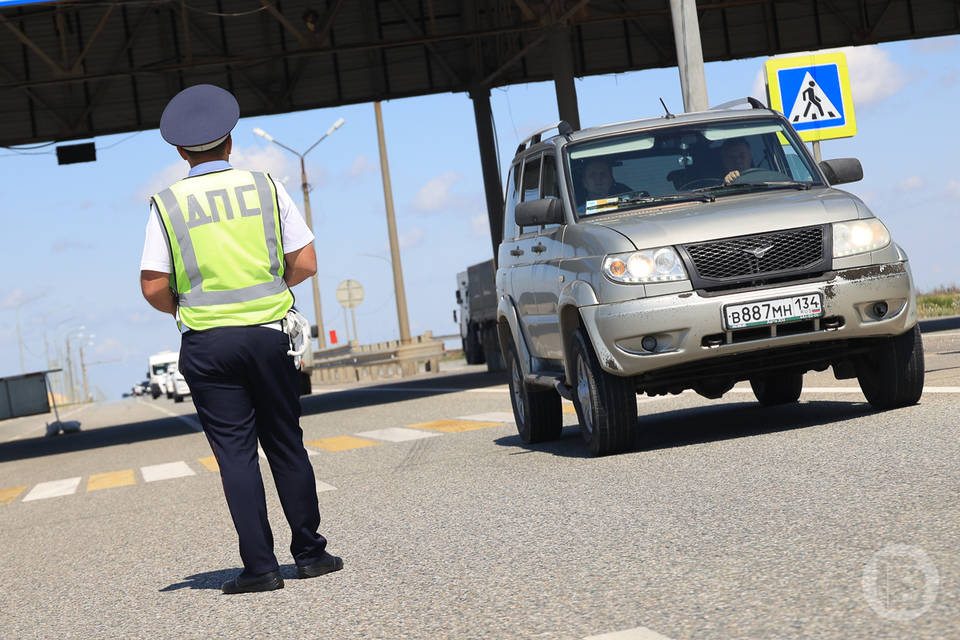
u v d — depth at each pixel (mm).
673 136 10391
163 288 5941
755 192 9914
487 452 11664
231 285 5906
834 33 37750
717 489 7113
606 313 8984
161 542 8547
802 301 8812
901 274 9086
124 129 35375
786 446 8492
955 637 3582
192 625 5383
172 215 5902
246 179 6062
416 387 30906
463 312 48344
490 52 36594
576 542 6121
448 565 6004
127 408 68750
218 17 34312
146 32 34375
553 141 10773
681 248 8875
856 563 4707
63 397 145875
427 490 9273
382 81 36438
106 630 5566
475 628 4559
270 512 9555
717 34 37656
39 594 6980
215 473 13812
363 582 5852
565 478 8672
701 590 4652
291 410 6094
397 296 45531
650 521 6402
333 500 9547
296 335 6086
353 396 31016
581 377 9727
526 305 11070
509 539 6512
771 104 15000
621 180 10102
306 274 6180
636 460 9023
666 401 15016
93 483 14734
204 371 5906
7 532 10609
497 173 36719
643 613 4418
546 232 10570
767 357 9125
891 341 9344
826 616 4008
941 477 6375
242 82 36000
